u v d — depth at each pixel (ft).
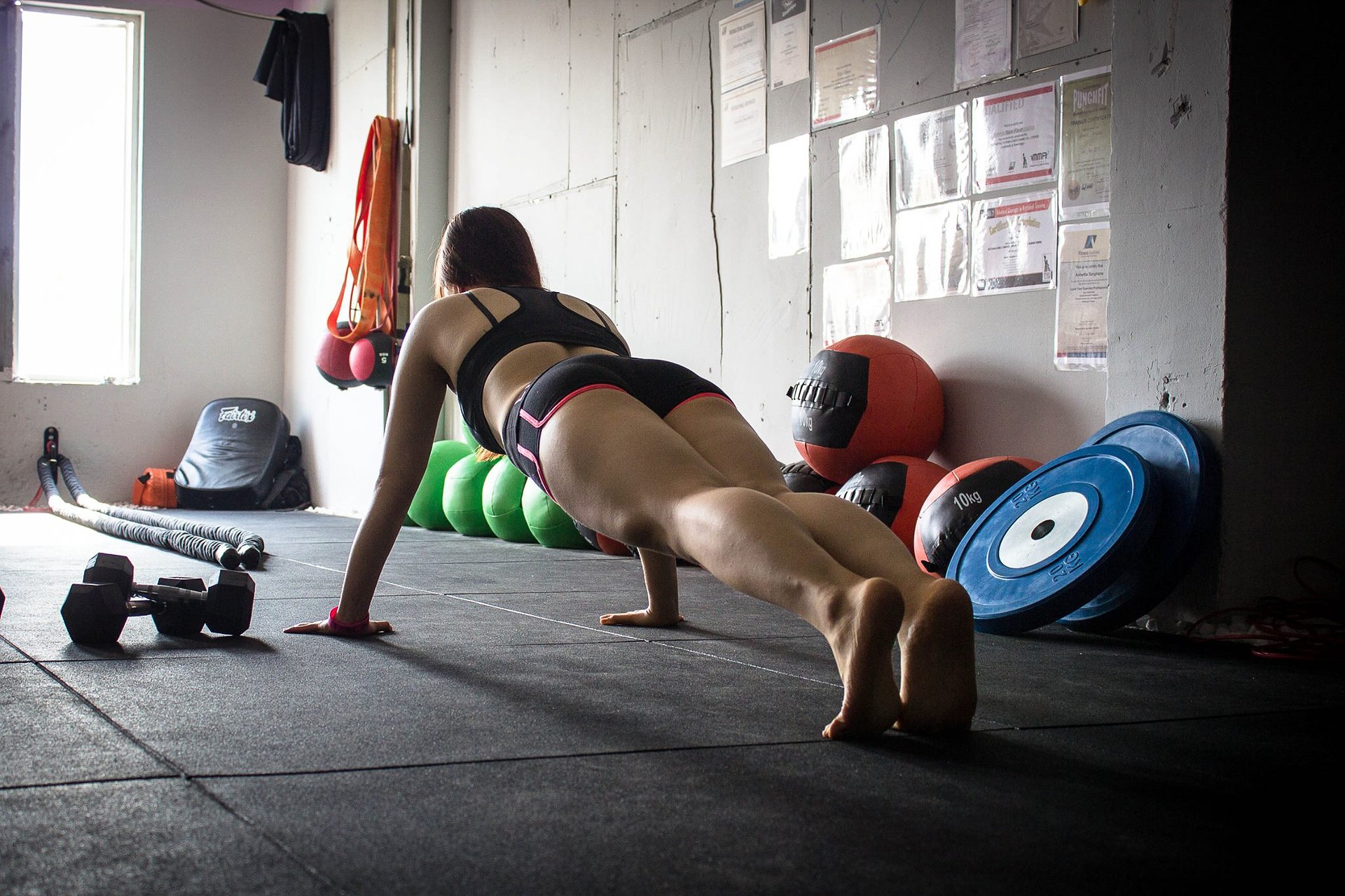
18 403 26.48
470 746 4.91
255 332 29.09
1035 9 11.59
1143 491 8.53
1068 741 5.24
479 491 18.19
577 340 6.56
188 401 28.40
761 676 6.72
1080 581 8.36
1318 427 9.64
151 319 27.96
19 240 26.68
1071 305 11.21
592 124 18.92
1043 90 11.51
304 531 19.76
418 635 8.18
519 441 5.97
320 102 27.12
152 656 7.04
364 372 22.07
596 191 18.83
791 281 14.82
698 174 16.51
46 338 27.17
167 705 5.63
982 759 4.84
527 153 20.77
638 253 17.80
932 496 10.62
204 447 26.66
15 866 3.34
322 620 8.78
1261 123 9.27
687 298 16.74
